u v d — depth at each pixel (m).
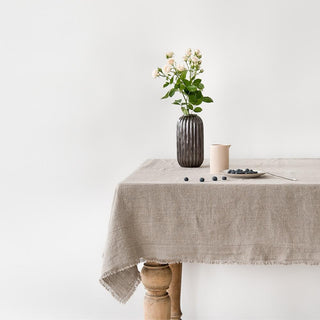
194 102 2.05
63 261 2.55
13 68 2.50
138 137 2.48
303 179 1.74
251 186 1.64
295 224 1.64
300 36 2.37
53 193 2.54
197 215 1.67
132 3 2.43
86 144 2.51
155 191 1.68
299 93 2.39
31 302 2.58
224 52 2.40
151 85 2.45
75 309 2.56
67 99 2.49
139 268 2.54
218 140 2.44
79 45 2.46
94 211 2.53
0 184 2.55
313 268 2.43
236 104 2.42
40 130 2.52
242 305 2.48
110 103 2.48
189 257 1.68
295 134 2.41
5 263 2.57
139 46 2.44
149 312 1.79
